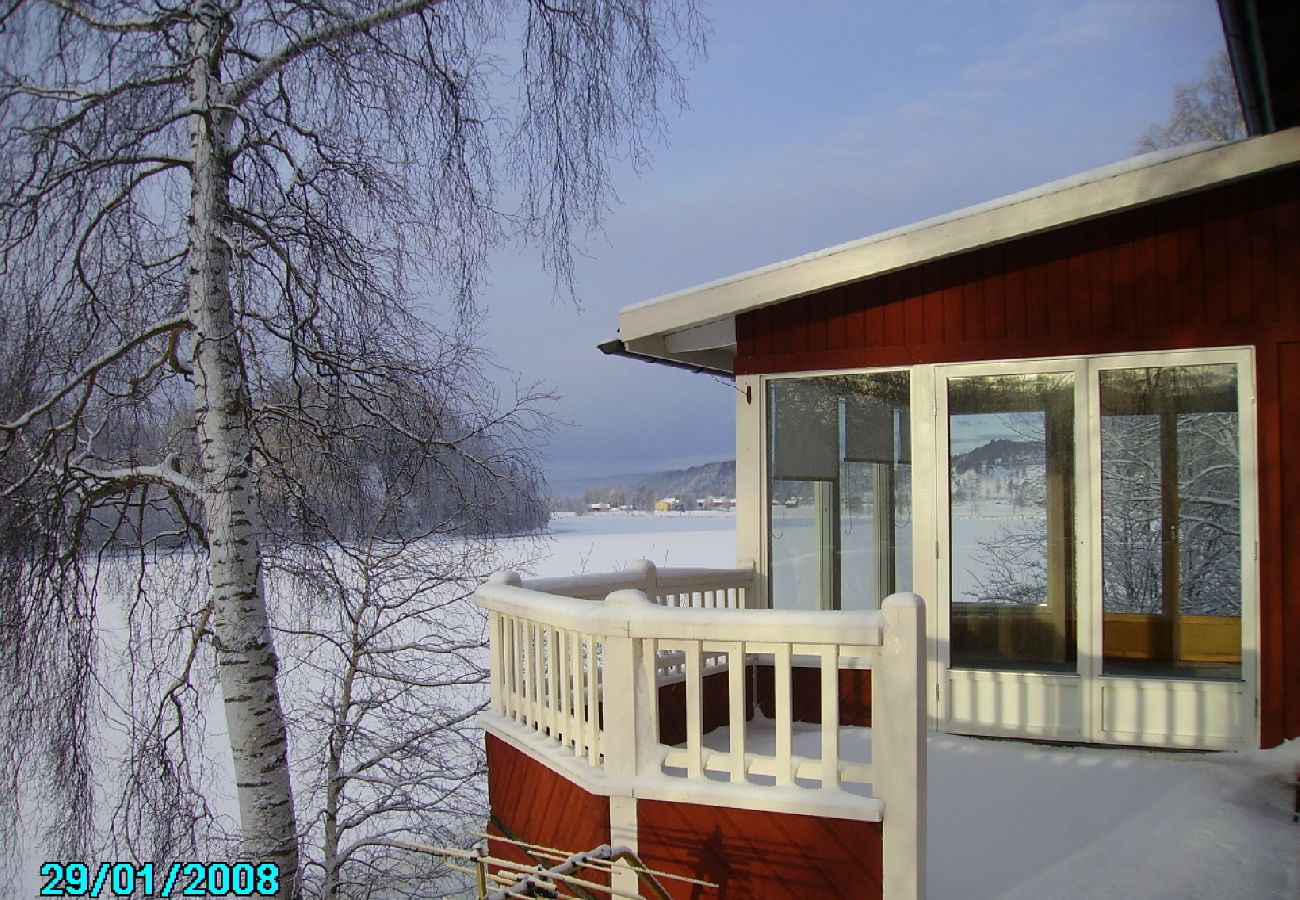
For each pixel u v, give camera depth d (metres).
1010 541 5.96
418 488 9.00
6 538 7.29
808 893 3.60
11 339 6.46
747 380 6.71
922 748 3.46
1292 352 5.42
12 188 5.82
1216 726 5.48
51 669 7.50
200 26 6.34
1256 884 3.83
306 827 8.02
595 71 6.96
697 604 6.68
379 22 6.57
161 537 8.23
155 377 7.53
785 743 3.70
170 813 7.43
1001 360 6.00
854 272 6.02
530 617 4.73
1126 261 5.76
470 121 6.88
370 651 9.31
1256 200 5.52
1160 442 5.67
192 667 8.45
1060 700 5.77
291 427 7.89
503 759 5.20
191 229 6.65
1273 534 5.42
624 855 3.67
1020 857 4.21
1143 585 5.68
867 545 6.35
